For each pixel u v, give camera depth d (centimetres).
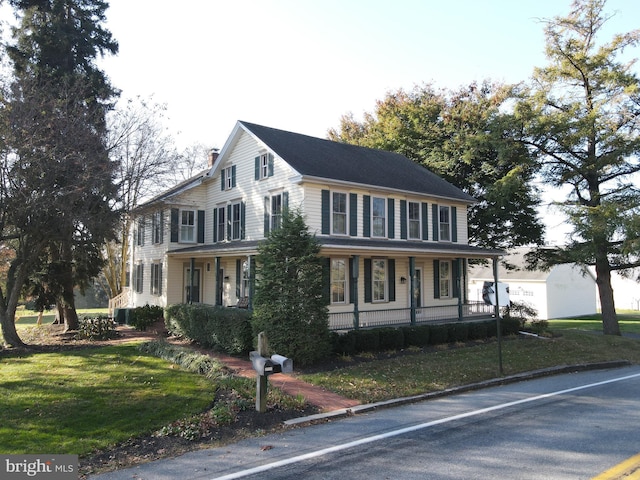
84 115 1592
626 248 1878
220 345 1440
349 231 1809
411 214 2081
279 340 1200
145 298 2525
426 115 3095
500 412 844
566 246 2280
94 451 638
